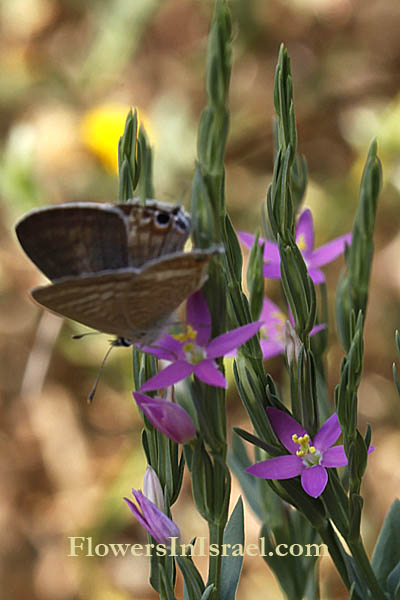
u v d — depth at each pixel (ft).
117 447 1.78
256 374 0.83
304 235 0.92
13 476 1.76
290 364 0.83
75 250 0.82
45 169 1.78
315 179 1.97
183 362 0.82
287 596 0.92
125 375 1.79
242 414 1.73
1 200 1.82
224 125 0.81
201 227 0.82
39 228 0.81
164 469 0.84
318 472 0.82
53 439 1.79
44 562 1.67
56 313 0.82
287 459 0.83
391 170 1.82
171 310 0.83
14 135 1.71
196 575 0.84
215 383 0.81
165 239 0.82
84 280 0.80
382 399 1.77
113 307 0.82
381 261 1.83
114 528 1.68
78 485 1.75
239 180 1.96
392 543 0.88
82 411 1.82
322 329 0.91
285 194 0.82
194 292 0.83
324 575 1.45
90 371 1.82
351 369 0.81
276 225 0.82
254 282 0.86
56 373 1.83
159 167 1.80
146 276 0.80
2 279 1.86
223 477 0.83
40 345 1.80
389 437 1.72
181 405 0.86
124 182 0.82
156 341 0.83
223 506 0.83
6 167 1.68
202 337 0.83
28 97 1.95
